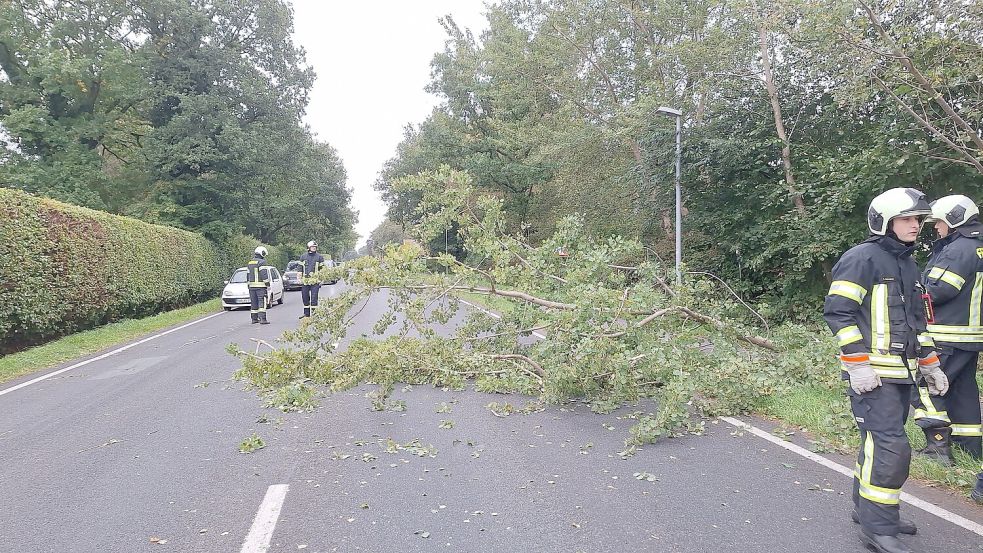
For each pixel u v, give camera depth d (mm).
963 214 4543
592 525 3678
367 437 5570
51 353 11242
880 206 3297
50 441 5715
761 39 12570
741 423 5867
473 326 8273
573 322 6457
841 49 8625
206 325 16281
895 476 3195
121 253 16688
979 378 6734
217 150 26859
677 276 7934
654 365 6426
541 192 29328
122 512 4016
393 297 8297
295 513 3930
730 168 13250
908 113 9188
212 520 3857
